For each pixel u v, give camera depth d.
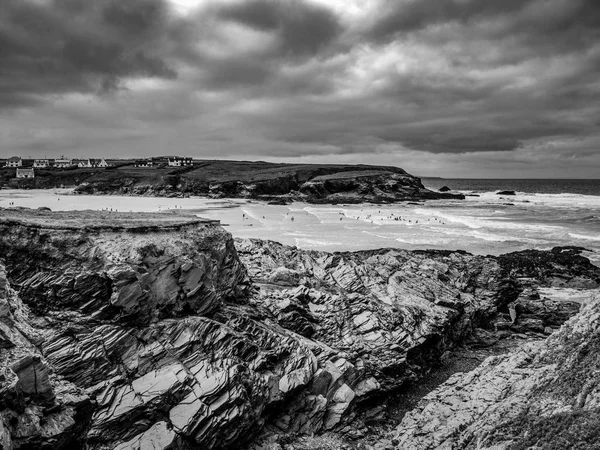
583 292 58.75
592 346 23.53
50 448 19.14
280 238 88.00
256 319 34.38
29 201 142.00
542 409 21.31
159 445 21.61
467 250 80.50
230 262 36.94
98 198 168.88
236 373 25.80
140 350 25.42
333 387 30.84
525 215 135.25
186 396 23.83
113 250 27.83
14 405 18.55
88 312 25.62
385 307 41.59
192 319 28.12
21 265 26.50
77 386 22.50
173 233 32.41
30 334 23.17
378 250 67.88
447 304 45.94
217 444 23.39
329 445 26.97
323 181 199.12
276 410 27.94
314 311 39.44
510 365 28.19
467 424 24.53
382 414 32.09
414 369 37.34
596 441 17.16
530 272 65.88
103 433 21.52
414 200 192.12
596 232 99.88
